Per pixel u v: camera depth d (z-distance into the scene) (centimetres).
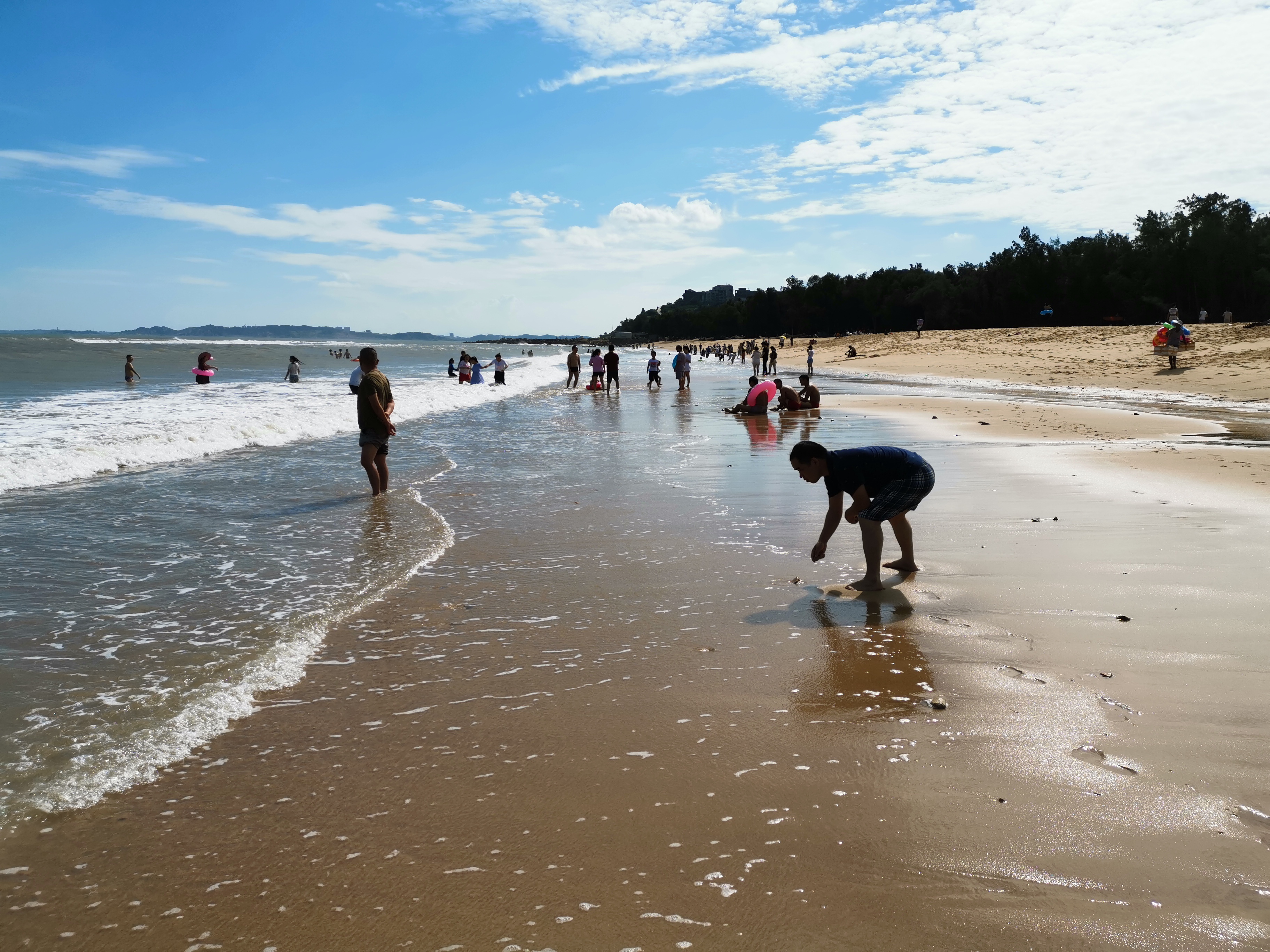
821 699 392
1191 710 372
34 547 714
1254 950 217
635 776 320
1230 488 940
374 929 234
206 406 2172
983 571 614
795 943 225
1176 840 269
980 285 10531
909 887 248
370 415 956
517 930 232
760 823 285
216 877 260
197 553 695
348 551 700
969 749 338
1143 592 555
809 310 14862
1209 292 8400
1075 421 1806
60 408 2075
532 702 393
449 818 292
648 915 238
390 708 388
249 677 421
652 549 702
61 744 349
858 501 588
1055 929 228
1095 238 9806
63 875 261
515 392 3316
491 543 730
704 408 2436
